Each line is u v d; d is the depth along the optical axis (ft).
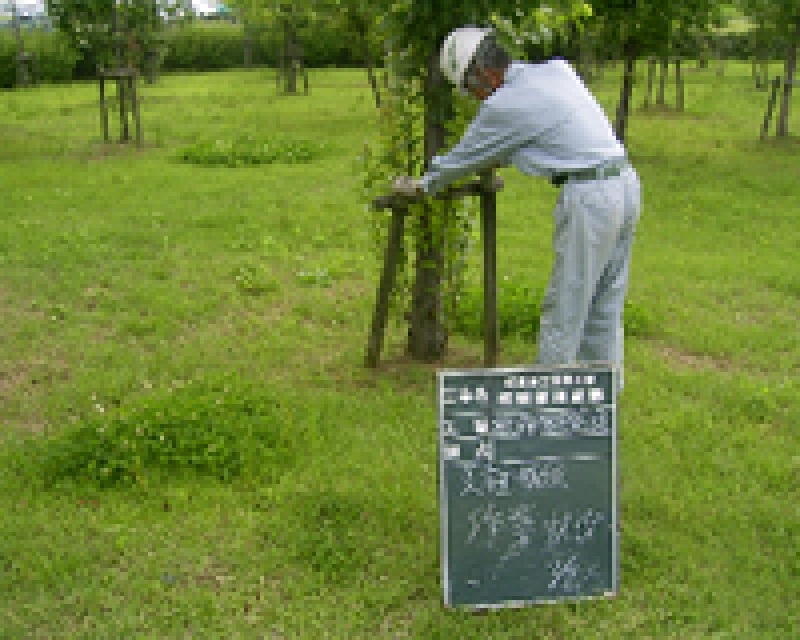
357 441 15.60
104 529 12.80
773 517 13.35
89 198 36.65
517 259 27.73
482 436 10.80
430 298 18.90
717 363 19.94
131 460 14.15
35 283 24.48
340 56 134.21
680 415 16.65
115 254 27.76
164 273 25.61
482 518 10.96
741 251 29.89
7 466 14.52
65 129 59.21
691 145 53.31
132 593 11.59
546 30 18.76
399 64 17.47
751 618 11.25
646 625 11.19
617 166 13.25
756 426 16.46
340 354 19.76
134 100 52.13
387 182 18.16
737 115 67.72
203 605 11.37
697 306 23.77
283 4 85.10
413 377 18.30
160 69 133.28
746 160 47.80
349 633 11.00
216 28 141.69
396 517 13.25
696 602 11.51
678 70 70.13
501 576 11.10
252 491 14.01
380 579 11.96
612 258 14.08
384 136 17.93
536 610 11.39
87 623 11.05
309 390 17.71
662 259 28.53
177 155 47.21
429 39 16.89
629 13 43.60
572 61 85.25
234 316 22.39
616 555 11.21
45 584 11.67
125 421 14.97
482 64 13.82
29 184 39.27
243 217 33.22
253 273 25.64
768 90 84.48
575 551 11.16
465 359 19.51
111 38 51.78
